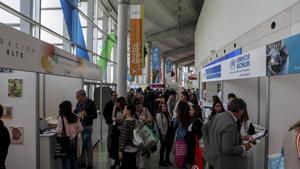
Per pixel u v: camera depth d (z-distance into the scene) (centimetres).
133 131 476
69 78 630
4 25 312
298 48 286
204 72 871
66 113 473
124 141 471
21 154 432
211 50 1195
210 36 1254
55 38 790
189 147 502
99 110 880
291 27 410
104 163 631
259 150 398
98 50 1258
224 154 310
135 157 478
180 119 508
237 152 304
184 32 2239
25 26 612
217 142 313
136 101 562
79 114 571
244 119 386
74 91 631
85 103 585
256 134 359
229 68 513
